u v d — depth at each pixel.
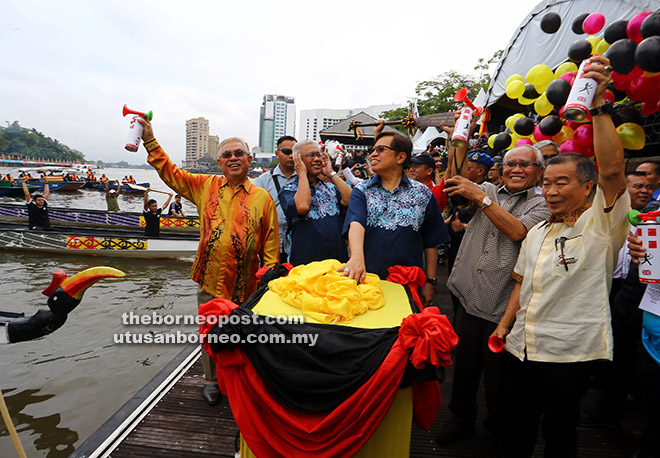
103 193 31.73
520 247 2.03
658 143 3.61
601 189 1.55
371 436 1.42
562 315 1.66
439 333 1.25
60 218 13.55
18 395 3.85
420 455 2.21
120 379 4.18
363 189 2.10
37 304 6.16
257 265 2.73
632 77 2.23
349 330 1.41
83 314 6.00
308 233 2.56
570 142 2.60
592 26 2.79
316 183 2.66
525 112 6.24
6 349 4.79
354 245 1.84
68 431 3.37
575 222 1.66
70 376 4.21
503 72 5.34
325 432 1.33
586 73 1.49
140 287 7.52
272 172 3.55
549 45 4.51
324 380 1.32
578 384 1.65
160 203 26.62
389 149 2.02
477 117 2.13
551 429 1.71
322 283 1.58
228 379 1.45
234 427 2.46
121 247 9.85
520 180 2.09
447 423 2.34
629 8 3.56
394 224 2.04
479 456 2.12
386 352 1.35
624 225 1.60
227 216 2.60
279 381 1.35
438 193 2.71
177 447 2.26
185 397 2.78
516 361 1.82
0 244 9.88
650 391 1.67
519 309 1.83
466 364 2.21
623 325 2.28
